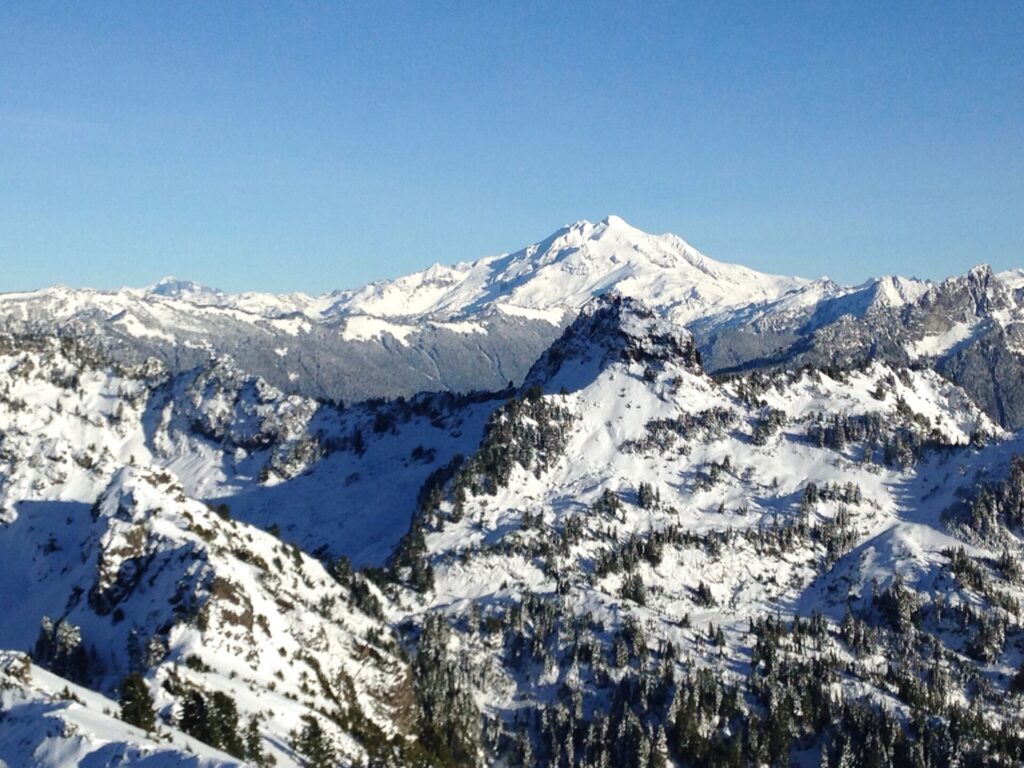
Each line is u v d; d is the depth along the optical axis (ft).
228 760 369.30
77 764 378.12
